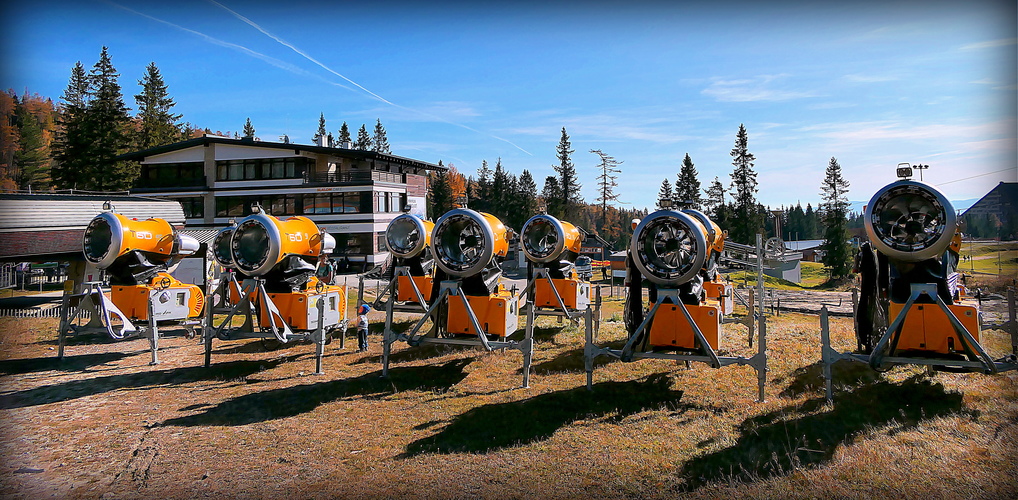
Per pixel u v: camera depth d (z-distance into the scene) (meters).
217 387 9.74
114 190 46.62
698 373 9.73
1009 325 8.45
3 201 19.11
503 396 8.91
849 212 62.44
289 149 41.75
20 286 28.06
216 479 6.17
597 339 13.52
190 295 12.74
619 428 7.40
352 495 5.75
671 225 8.46
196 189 42.12
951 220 7.21
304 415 8.27
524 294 15.14
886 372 9.18
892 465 5.81
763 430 7.05
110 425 7.88
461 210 9.84
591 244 51.47
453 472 6.25
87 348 12.96
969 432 6.59
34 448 7.05
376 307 15.41
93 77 47.97
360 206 40.91
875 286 8.74
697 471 6.05
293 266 11.09
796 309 21.55
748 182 65.81
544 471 6.20
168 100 80.81
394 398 9.02
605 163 78.75
